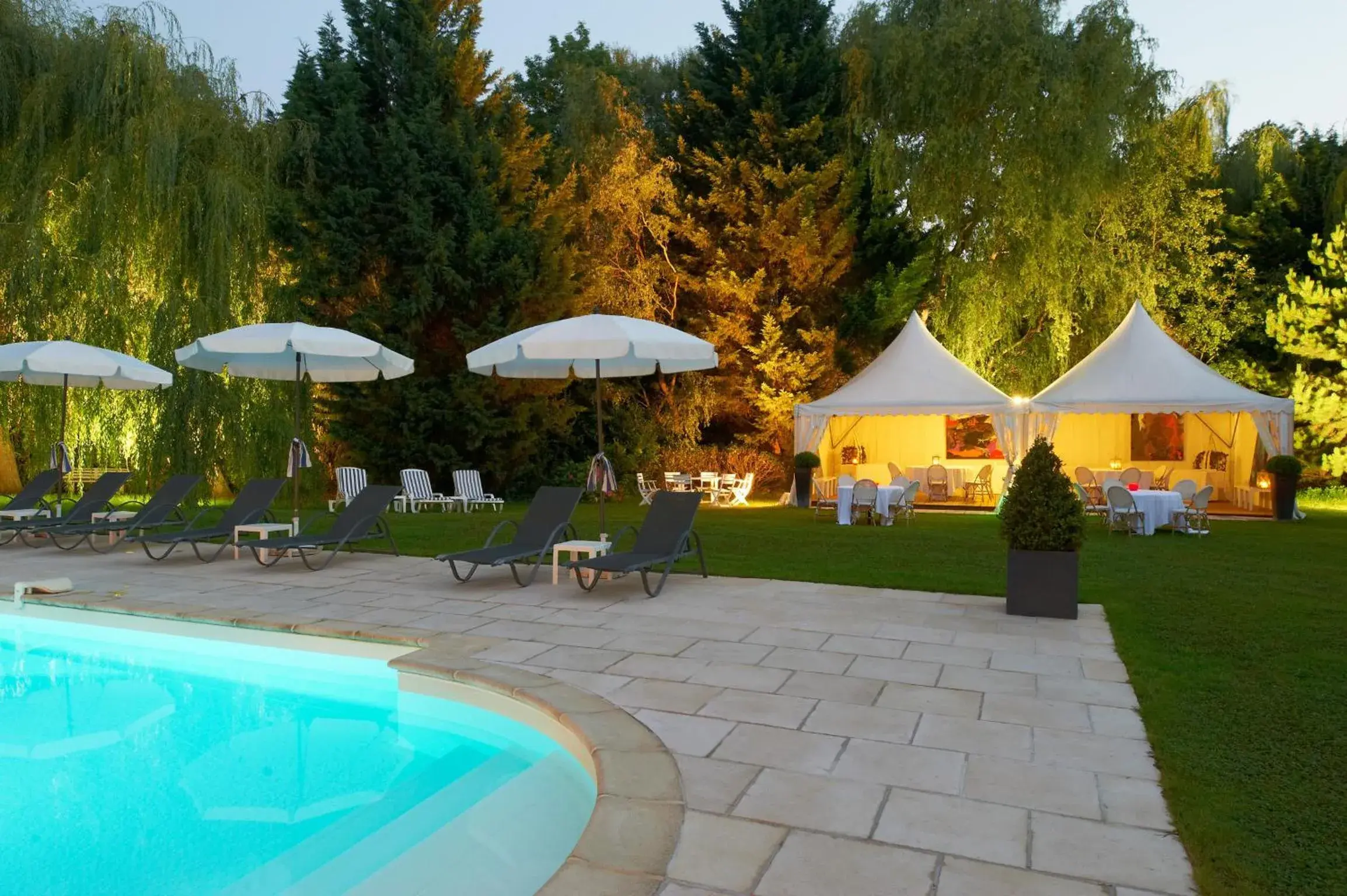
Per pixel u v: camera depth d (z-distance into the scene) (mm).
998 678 4867
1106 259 19297
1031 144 18391
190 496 13203
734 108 21859
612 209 21109
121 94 12930
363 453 17953
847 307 21000
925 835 2945
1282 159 24078
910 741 3863
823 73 21125
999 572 8703
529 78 25875
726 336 21172
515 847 3342
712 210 21719
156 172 12672
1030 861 2766
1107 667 5102
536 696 4445
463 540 11398
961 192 19672
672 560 7508
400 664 5176
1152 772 3520
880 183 20016
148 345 13211
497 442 18844
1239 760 3631
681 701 4445
